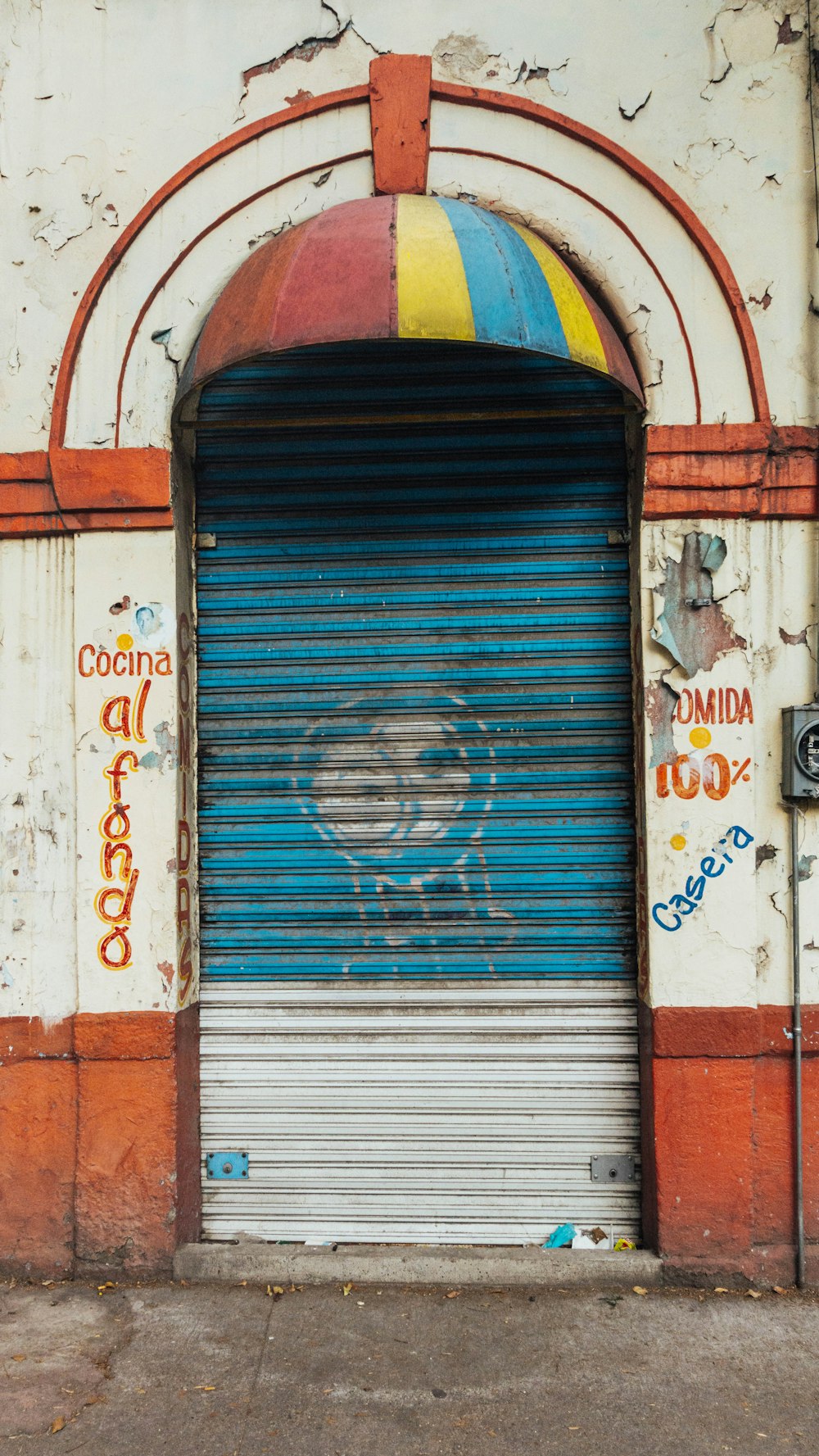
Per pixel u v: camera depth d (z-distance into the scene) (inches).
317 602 167.6
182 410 165.0
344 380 165.9
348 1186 163.8
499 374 165.0
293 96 159.5
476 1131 163.2
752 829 154.4
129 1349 135.3
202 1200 165.0
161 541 159.3
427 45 158.2
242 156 159.5
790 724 153.6
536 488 166.1
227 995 166.1
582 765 164.7
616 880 163.3
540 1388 126.7
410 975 164.7
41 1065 157.8
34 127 162.7
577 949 163.5
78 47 162.2
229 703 168.1
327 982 165.3
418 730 166.4
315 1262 154.9
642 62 158.2
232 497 168.1
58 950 159.3
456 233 140.5
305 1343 136.6
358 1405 123.3
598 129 157.9
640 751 159.8
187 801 163.2
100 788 157.8
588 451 165.8
